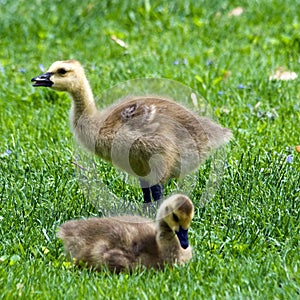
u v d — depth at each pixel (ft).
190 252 34.27
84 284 31.45
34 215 38.29
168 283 31.40
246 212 37.86
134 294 30.50
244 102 52.42
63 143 46.70
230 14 70.38
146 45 65.21
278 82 55.06
